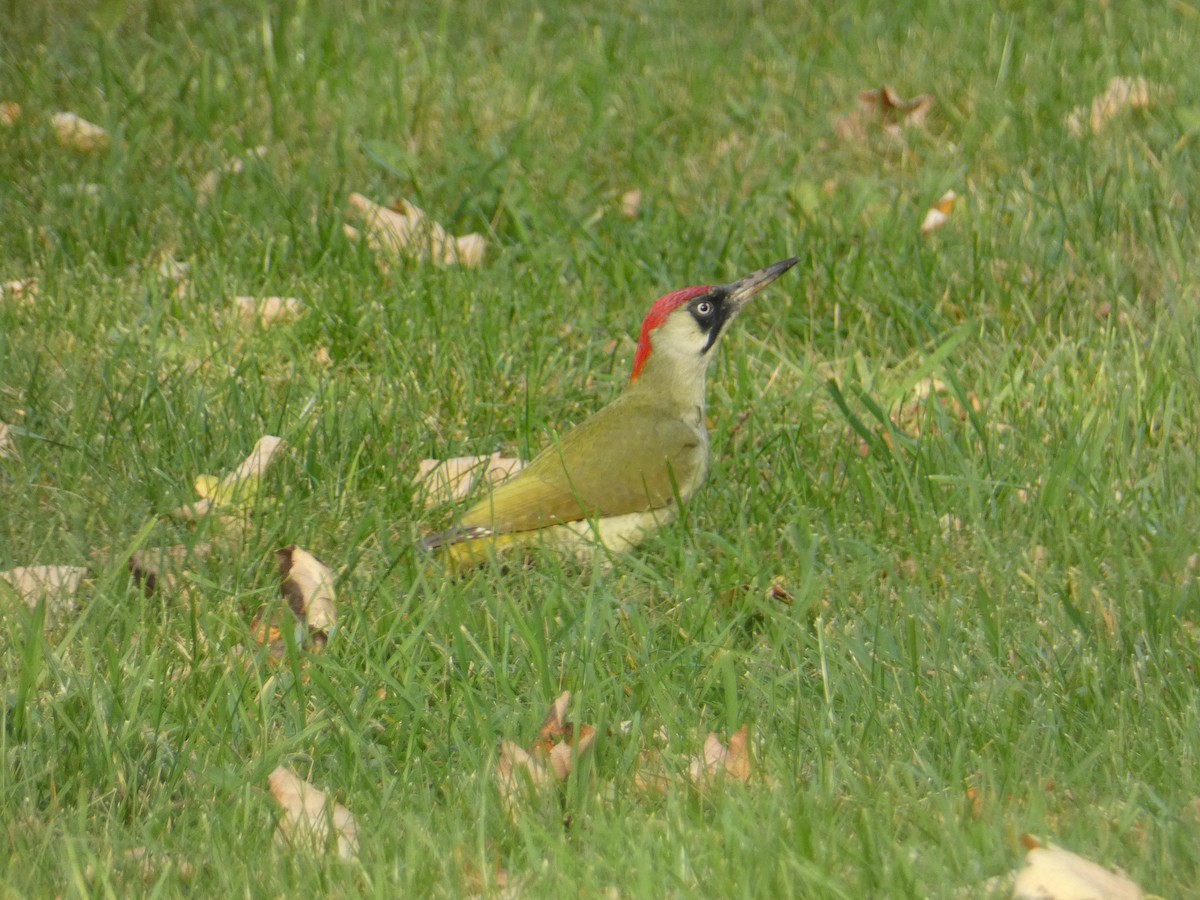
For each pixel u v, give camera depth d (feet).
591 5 59.26
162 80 52.47
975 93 51.31
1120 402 34.96
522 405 37.55
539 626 28.68
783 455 35.81
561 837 23.12
